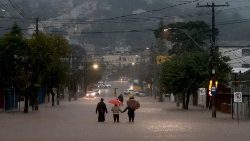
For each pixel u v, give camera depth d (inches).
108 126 1503.4
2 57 2300.7
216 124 1605.6
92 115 2128.4
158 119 1889.8
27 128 1406.3
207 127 1469.0
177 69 2829.7
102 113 1727.4
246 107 2170.3
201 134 1222.3
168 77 2851.9
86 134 1214.3
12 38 2320.4
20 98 3053.6
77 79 5236.2
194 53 2886.3
